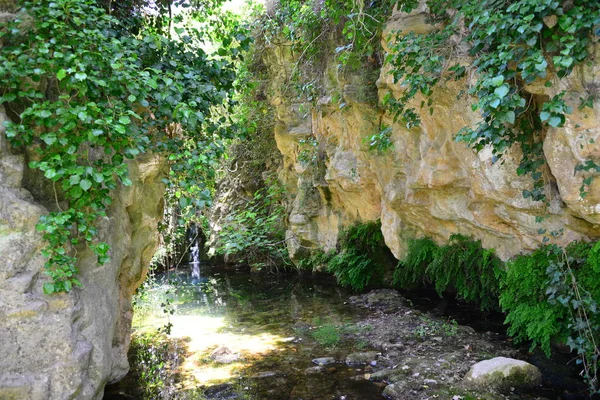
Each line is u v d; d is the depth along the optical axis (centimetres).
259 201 1413
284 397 469
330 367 546
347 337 658
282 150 1184
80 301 331
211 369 553
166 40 432
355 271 981
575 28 344
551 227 512
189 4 510
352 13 613
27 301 300
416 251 782
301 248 1230
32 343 303
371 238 981
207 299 1014
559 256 498
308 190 1170
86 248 356
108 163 351
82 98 342
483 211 602
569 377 478
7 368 296
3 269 296
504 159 494
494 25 364
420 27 536
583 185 410
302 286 1143
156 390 494
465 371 500
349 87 751
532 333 525
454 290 837
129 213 466
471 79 484
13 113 328
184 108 366
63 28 316
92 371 340
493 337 621
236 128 474
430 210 706
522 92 448
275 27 892
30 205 304
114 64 315
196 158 392
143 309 886
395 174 747
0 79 305
